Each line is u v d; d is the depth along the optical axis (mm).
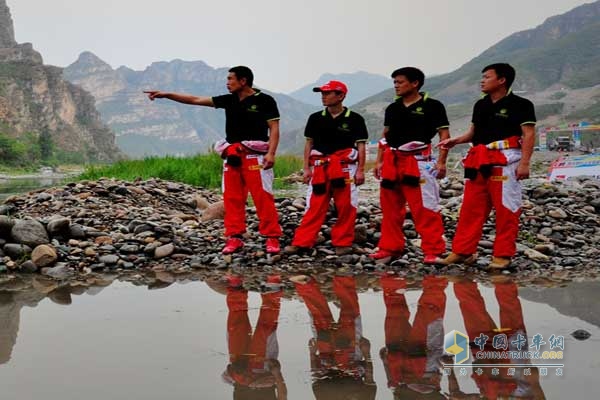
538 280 4629
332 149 5680
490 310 3605
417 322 3338
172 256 5598
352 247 5914
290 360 2660
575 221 7023
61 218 5770
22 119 154750
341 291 4238
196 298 4008
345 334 3098
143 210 7406
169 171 13578
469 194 5207
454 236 5836
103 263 5250
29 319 3420
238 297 4039
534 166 23938
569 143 40625
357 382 2373
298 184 15734
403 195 5543
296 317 3465
